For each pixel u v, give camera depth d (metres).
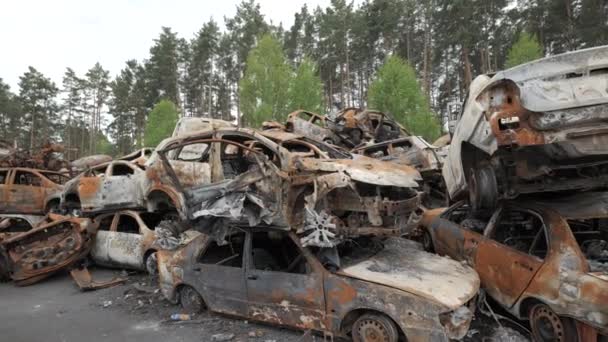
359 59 41.22
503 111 4.48
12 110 55.41
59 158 14.16
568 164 4.38
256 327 5.05
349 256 5.12
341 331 4.34
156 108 37.69
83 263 8.50
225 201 5.09
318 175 5.02
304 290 4.54
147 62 51.47
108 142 65.75
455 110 8.97
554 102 4.25
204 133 6.96
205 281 5.43
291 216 4.89
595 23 27.97
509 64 26.36
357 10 39.31
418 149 10.07
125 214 8.48
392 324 4.02
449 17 32.00
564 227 4.25
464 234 5.59
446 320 3.82
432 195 10.19
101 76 63.91
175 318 5.49
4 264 7.90
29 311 6.20
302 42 43.78
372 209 5.16
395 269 4.60
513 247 4.91
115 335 5.14
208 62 46.75
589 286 3.74
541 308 4.20
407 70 24.92
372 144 11.42
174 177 5.64
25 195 10.97
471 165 5.54
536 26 32.56
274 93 27.39
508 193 4.98
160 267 6.03
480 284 5.00
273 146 5.56
